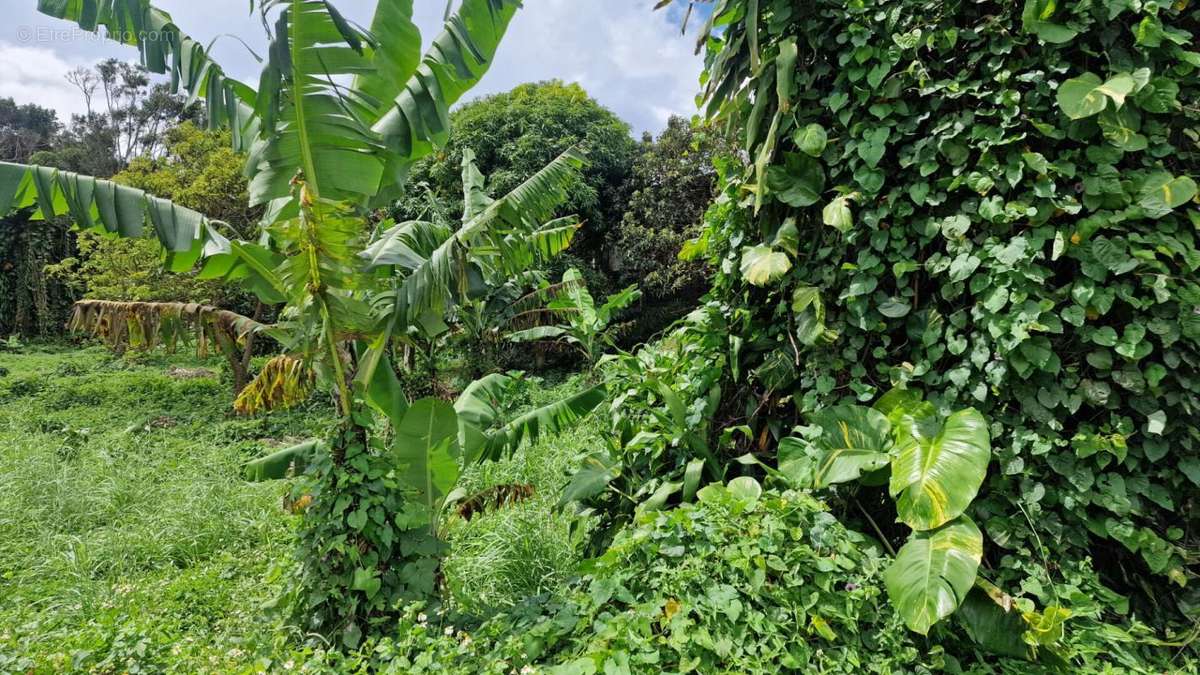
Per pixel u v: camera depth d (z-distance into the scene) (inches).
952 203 94.0
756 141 116.6
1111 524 83.4
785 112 106.0
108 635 110.9
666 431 120.8
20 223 782.5
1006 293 86.2
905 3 94.7
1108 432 83.7
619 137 629.9
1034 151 88.8
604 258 639.8
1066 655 77.7
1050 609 76.7
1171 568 83.4
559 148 550.0
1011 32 89.8
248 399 128.0
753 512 94.9
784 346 114.0
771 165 108.2
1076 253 84.0
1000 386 88.5
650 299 615.5
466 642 91.7
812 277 108.0
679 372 132.5
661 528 95.5
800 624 81.0
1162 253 82.0
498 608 119.0
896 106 96.4
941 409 94.0
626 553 96.7
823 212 101.3
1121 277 83.8
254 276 126.0
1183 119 86.1
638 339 575.5
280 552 179.6
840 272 104.4
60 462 267.7
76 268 764.0
